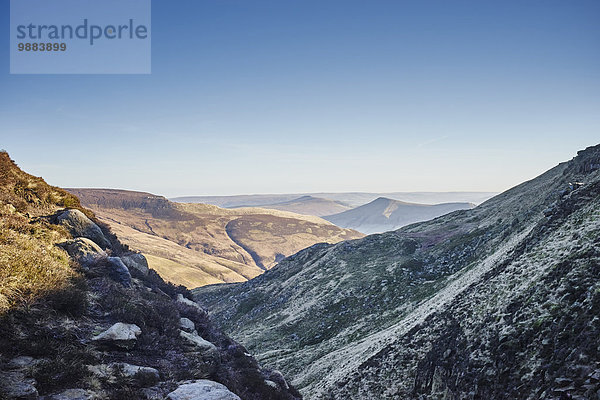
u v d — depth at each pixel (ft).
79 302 47.57
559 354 54.65
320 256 397.19
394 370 99.50
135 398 35.81
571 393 45.14
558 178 237.25
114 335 45.11
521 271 90.58
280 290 352.90
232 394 39.24
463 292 112.06
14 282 43.55
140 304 58.03
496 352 68.90
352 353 148.15
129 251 89.56
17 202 74.13
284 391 69.15
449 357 83.35
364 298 243.81
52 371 34.24
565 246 81.97
